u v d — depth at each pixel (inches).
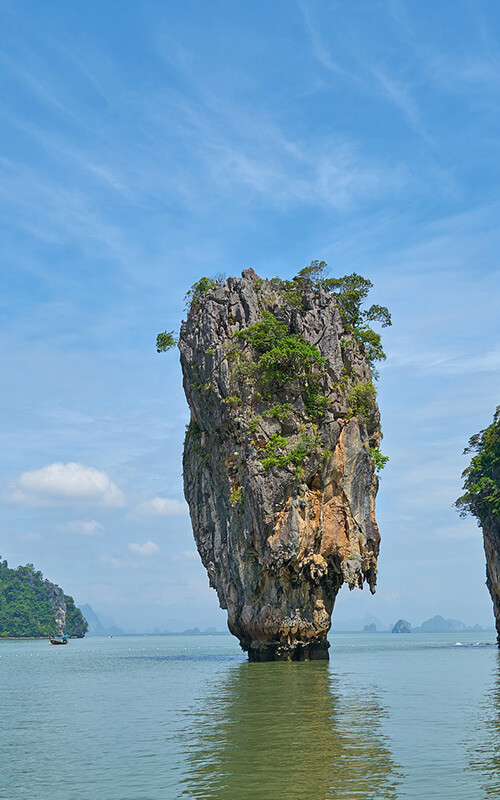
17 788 866.1
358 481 2618.1
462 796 802.2
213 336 2640.3
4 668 3132.4
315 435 2532.0
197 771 921.5
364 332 2898.6
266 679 2037.4
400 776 886.4
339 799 793.6
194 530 2957.7
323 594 2647.6
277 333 2596.0
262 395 2559.1
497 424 3750.0
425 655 3521.2
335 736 1131.9
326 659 2684.5
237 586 2699.3
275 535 2429.9
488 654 3577.8
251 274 2918.3
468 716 1331.2
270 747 1053.8
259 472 2449.6
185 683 2053.4
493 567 3833.7
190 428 3011.8
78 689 2025.1
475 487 3690.9
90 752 1067.9
